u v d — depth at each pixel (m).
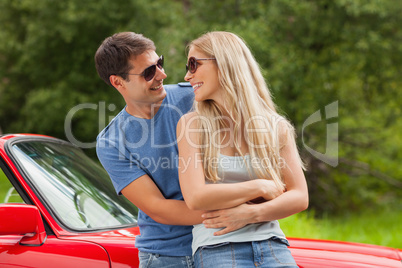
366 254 5.36
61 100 25.94
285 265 4.31
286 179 4.60
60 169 6.13
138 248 5.04
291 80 25.25
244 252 4.33
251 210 4.34
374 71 28.50
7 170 5.54
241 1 26.38
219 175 4.46
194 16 27.08
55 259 5.06
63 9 25.73
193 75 4.61
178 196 5.08
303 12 25.72
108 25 25.38
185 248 4.92
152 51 5.20
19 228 4.99
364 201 32.06
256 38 23.64
